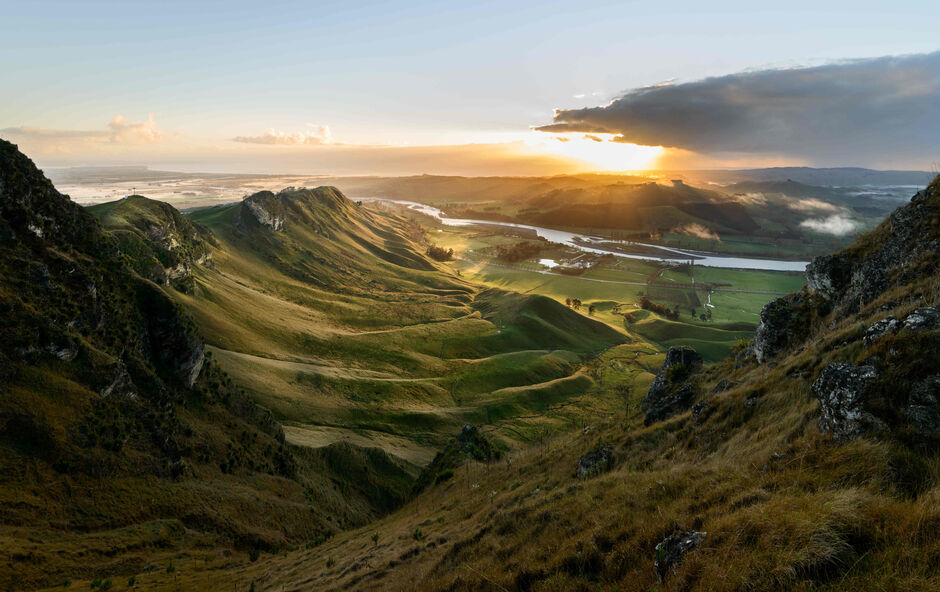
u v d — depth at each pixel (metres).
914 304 18.20
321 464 90.50
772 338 32.75
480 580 15.00
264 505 64.75
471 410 133.38
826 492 10.73
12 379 51.06
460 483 52.50
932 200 28.64
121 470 53.94
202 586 34.62
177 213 185.50
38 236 67.12
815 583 8.41
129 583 35.91
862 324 21.27
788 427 16.88
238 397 90.00
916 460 11.10
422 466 102.25
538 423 129.75
